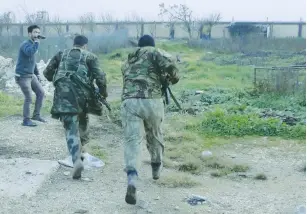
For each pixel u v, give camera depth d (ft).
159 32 128.47
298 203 17.61
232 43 105.09
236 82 54.54
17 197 17.19
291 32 127.34
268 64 76.64
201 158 23.44
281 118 32.60
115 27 123.13
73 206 16.61
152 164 18.26
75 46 19.53
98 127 30.12
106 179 19.76
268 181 20.43
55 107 18.71
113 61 84.33
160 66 17.02
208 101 40.16
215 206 17.16
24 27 105.60
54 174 19.93
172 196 17.98
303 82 42.32
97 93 19.36
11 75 46.47
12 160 21.17
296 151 25.44
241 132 28.99
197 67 69.72
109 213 16.10
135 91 16.88
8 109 33.99
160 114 17.13
